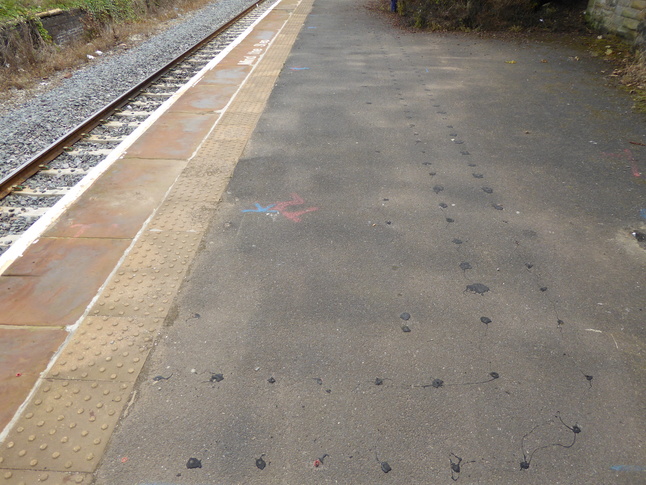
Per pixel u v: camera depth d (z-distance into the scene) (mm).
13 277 4008
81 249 4375
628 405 2908
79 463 2604
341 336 3426
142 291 3857
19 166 6023
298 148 6457
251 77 9867
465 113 7727
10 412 2867
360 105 8133
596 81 9273
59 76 11508
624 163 5934
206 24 17453
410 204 5082
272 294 3820
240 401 2959
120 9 17125
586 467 2572
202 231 4645
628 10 11844
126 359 3240
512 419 2834
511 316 3580
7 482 2496
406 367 3180
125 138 7180
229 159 6148
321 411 2896
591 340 3363
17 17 12469
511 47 12234
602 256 4234
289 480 2523
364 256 4266
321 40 13406
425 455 2643
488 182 5531
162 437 2744
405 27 15078
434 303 3719
